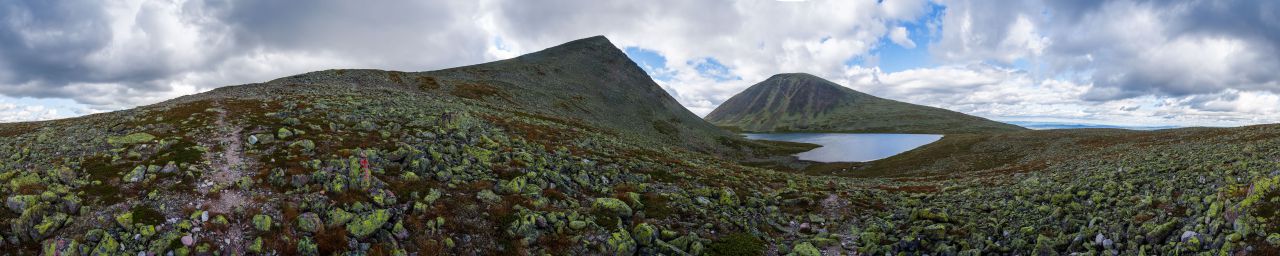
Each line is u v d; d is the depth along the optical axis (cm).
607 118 12588
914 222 2348
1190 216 1756
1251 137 5662
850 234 2302
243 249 1484
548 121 7138
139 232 1473
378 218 1695
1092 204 2252
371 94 5775
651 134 12162
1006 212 2383
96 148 2236
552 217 1950
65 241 1403
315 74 8794
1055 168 4762
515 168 2716
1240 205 1541
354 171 2089
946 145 10269
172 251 1425
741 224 2280
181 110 3180
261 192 1820
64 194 1650
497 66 16788
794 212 2756
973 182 4072
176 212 1609
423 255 1577
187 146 2298
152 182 1809
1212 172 2480
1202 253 1458
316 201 1773
